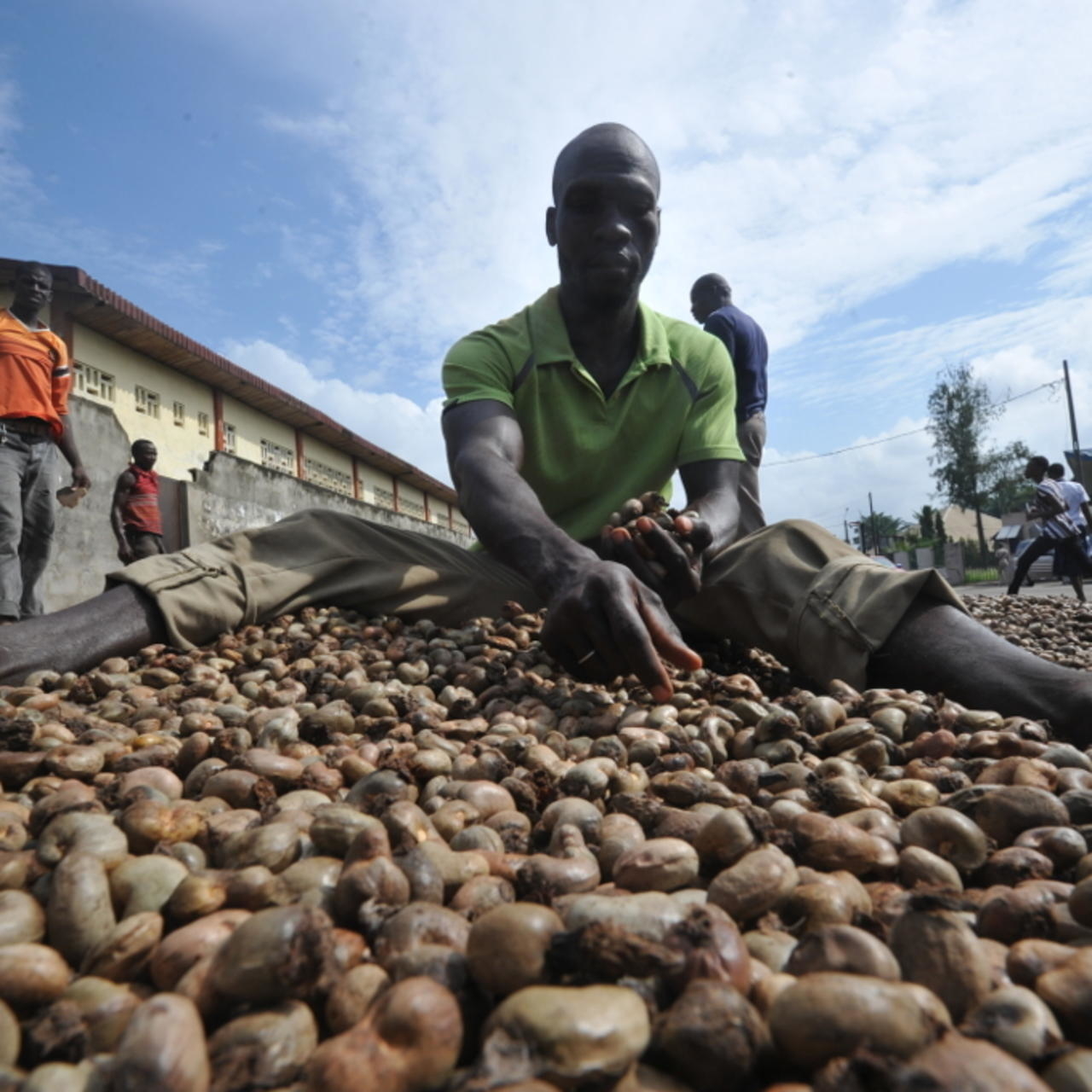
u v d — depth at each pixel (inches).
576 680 96.7
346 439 632.4
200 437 470.0
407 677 103.2
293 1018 34.7
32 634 104.3
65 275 341.4
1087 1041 35.0
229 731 72.9
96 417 346.6
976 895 49.0
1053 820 56.2
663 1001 35.4
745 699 92.6
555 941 35.5
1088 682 80.5
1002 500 1612.9
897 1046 30.7
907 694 87.1
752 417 227.9
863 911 46.6
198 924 41.4
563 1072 30.2
